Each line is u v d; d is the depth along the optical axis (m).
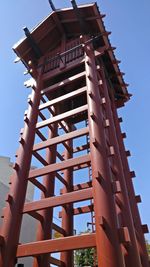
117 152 10.39
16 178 9.25
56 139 9.96
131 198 10.45
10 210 8.38
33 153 10.38
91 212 10.97
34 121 11.29
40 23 14.05
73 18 14.16
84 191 7.67
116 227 6.49
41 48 14.80
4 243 7.59
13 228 7.96
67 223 11.00
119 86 15.15
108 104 11.97
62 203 7.80
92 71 11.41
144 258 8.95
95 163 7.91
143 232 9.84
